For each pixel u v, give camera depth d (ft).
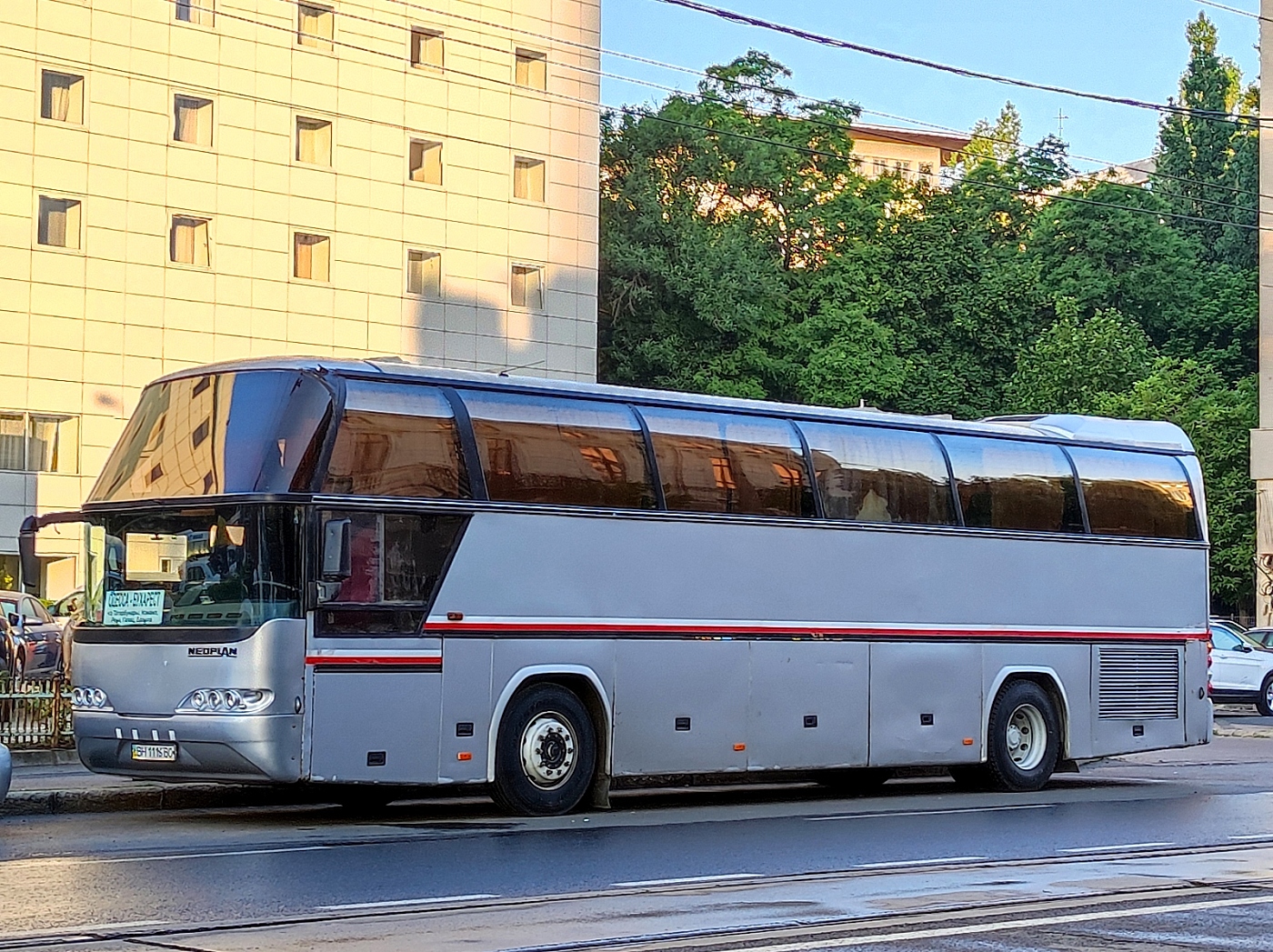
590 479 55.11
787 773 71.61
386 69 197.16
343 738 49.16
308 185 191.42
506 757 52.80
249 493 49.11
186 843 44.98
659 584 56.39
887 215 241.76
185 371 52.65
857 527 61.87
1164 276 255.09
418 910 33.50
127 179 179.52
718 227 229.66
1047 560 67.67
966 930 31.58
